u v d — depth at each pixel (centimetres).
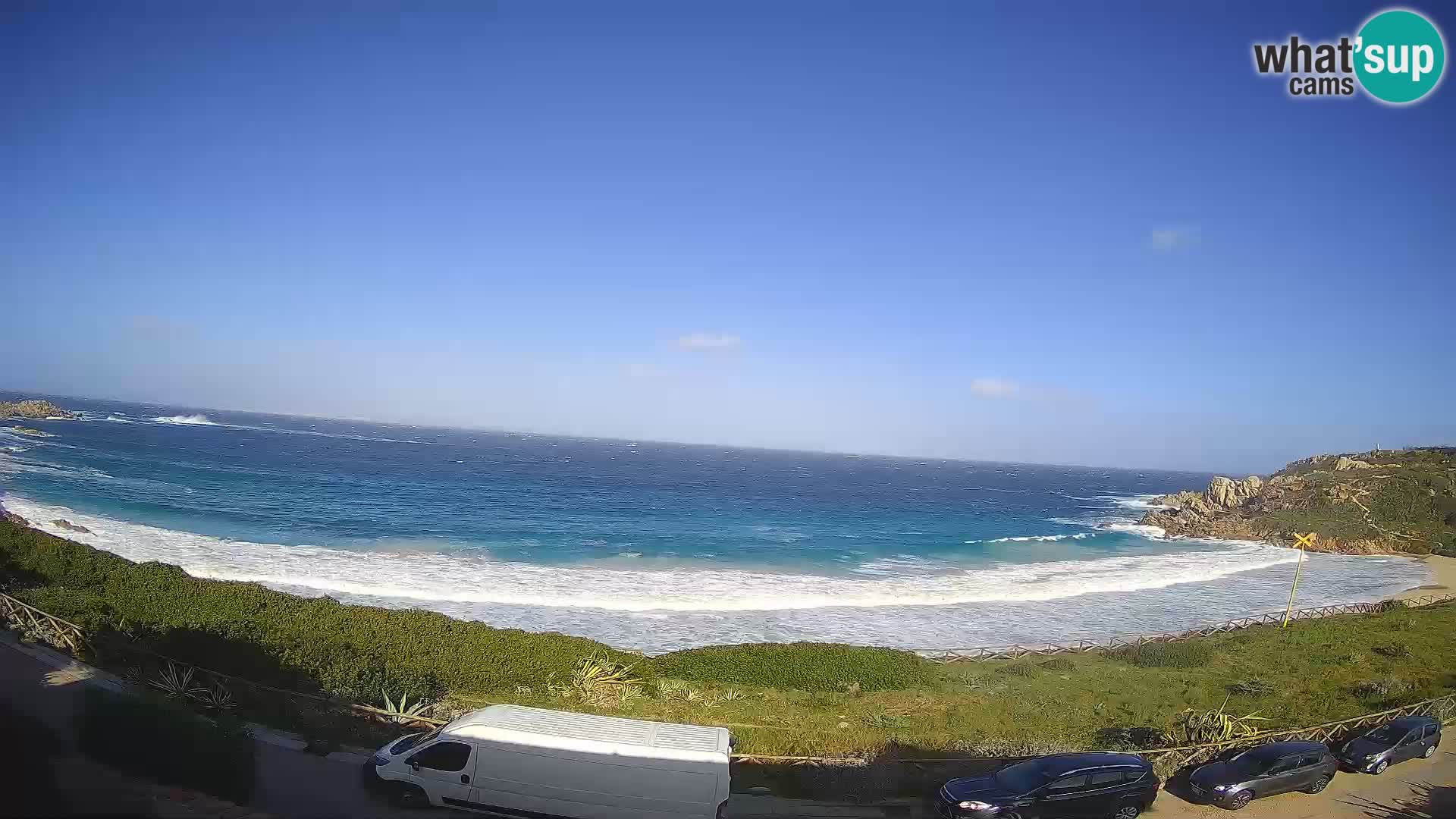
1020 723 2134
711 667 2566
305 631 2248
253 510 6234
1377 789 1670
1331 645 3181
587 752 1305
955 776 1644
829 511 10169
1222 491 10200
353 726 1655
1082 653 3166
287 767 1410
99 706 1253
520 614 3553
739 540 6775
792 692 2438
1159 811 1529
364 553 4825
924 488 16838
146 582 2602
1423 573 6038
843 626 3706
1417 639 3312
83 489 6525
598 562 5188
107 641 1869
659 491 11594
